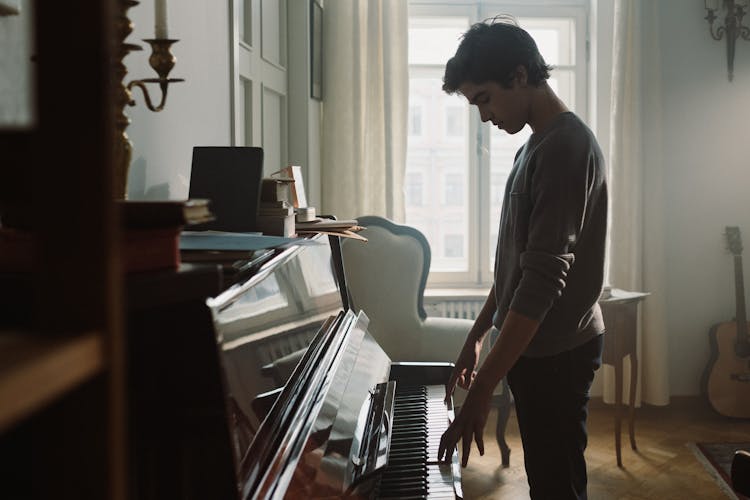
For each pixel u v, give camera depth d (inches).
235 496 28.6
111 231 17.4
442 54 184.7
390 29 166.7
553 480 78.0
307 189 145.1
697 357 183.8
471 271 186.7
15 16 37.4
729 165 182.9
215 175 58.2
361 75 167.6
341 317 75.3
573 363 77.5
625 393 178.1
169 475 28.7
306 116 143.8
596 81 180.1
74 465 17.3
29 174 18.2
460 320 146.3
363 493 47.7
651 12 175.6
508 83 76.4
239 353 38.9
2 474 18.5
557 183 70.9
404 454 61.4
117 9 43.5
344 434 51.9
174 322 28.3
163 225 26.7
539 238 70.5
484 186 185.2
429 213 187.2
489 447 155.2
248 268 45.6
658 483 136.6
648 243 176.7
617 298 149.3
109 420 17.3
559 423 77.6
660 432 165.0
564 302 76.4
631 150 174.1
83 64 17.3
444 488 53.6
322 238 75.7
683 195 182.9
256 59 113.7
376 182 168.2
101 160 17.4
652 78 176.6
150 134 62.6
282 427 44.2
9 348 15.8
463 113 185.2
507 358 68.7
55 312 17.4
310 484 41.8
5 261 23.9
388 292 144.9
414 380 84.9
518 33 76.9
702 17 181.3
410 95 184.7
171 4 67.1
